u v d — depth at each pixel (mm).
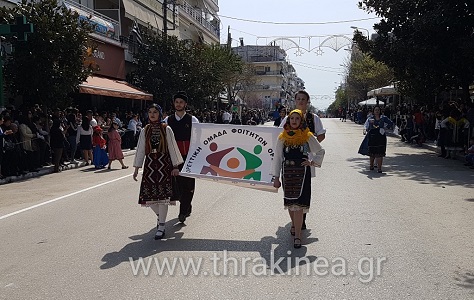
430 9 19078
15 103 19797
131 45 31109
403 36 19797
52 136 15242
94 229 7363
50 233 7184
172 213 8430
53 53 15367
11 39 15289
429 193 10148
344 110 66188
